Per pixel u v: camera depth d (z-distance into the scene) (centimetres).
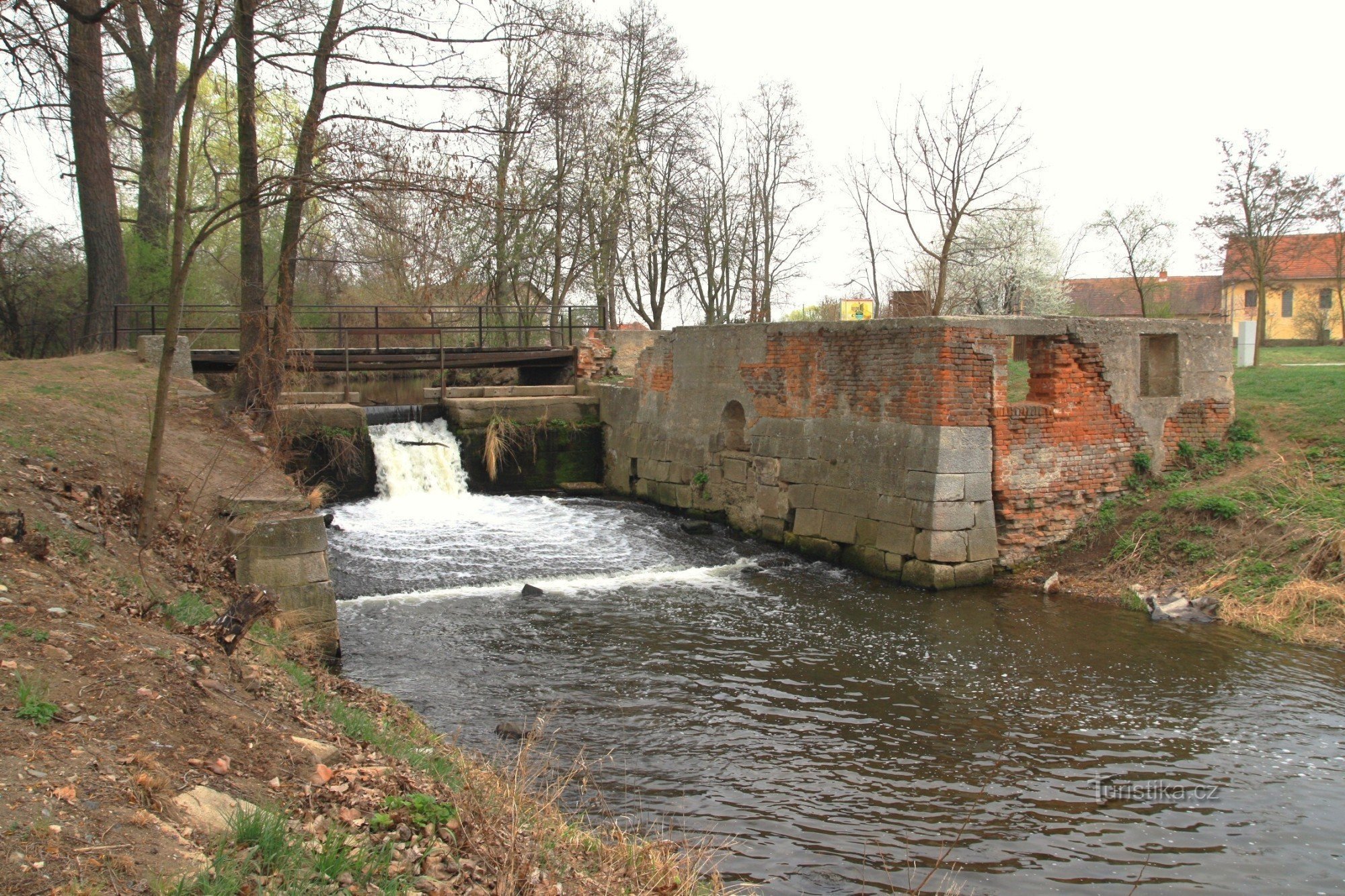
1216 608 1127
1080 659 994
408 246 1744
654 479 1902
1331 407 1465
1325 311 4206
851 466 1417
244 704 523
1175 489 1383
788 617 1152
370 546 1457
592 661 992
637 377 1980
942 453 1266
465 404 1967
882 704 876
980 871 598
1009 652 1020
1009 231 3170
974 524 1291
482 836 464
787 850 620
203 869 338
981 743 791
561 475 2083
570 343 2408
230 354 1861
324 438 1720
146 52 1738
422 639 1055
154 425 765
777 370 1573
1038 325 1330
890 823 660
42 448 882
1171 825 656
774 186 3147
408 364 2041
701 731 814
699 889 527
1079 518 1373
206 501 939
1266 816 666
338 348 2084
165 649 532
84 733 407
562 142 2461
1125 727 820
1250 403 1551
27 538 607
